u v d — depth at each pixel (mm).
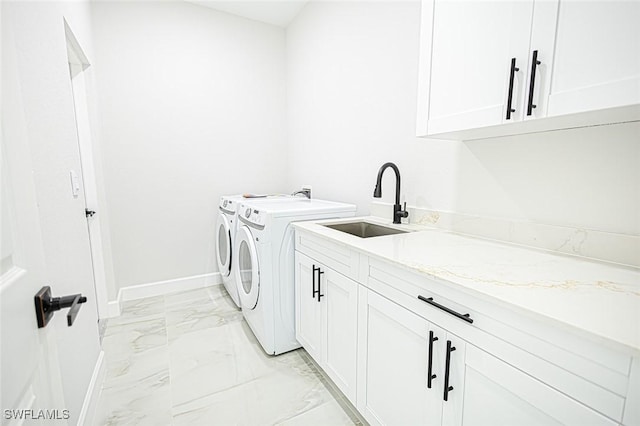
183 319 2365
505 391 729
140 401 1518
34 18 1036
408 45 1748
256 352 1940
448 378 879
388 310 1106
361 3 2086
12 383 491
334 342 1479
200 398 1542
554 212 1148
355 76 2203
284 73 3293
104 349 1958
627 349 510
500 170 1323
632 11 692
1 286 482
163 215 2809
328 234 1467
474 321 788
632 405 528
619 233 979
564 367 615
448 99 1164
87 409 1264
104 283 2367
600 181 1016
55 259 1097
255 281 1871
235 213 2385
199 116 2885
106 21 2443
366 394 1273
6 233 523
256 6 2822
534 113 892
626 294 726
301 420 1409
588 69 771
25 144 625
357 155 2244
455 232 1515
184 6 2727
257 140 3203
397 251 1144
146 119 2660
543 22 849
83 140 2229
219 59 2930
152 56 2637
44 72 1103
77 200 1406
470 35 1062
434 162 1637
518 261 1007
